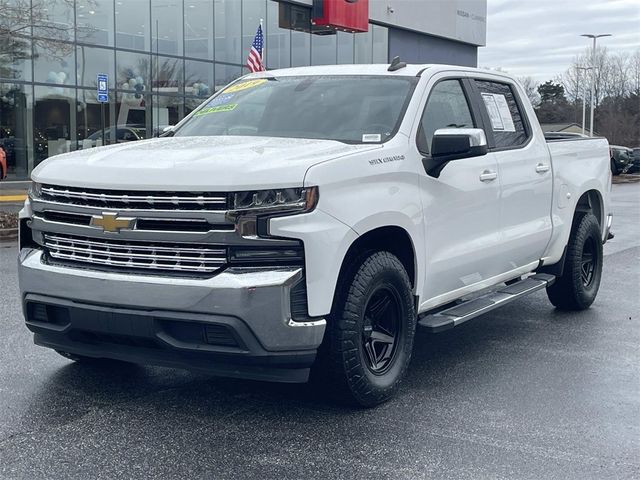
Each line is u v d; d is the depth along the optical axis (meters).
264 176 4.25
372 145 4.98
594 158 7.90
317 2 30.58
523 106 6.86
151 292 4.29
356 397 4.75
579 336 6.84
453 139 5.08
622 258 11.68
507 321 7.41
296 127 5.53
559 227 7.10
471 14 42.44
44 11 20.38
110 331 4.46
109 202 4.45
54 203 4.66
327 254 4.36
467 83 6.18
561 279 7.58
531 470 4.04
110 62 25.55
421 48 39.34
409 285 5.08
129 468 4.00
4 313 7.29
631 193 28.77
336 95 5.73
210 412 4.81
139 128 26.55
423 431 4.54
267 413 4.80
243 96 6.15
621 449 4.33
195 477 3.91
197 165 4.36
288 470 4.00
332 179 4.46
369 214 4.65
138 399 5.03
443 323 5.32
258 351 4.25
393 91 5.59
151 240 4.34
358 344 4.66
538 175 6.70
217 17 28.38
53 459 4.10
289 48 31.12
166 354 4.50
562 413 4.88
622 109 77.00
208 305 4.19
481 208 5.86
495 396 5.19
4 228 14.08
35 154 24.38
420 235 5.17
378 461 4.12
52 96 24.42
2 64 23.23
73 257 4.63
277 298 4.21
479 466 4.07
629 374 5.72
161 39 26.84
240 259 4.24
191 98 27.92
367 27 32.41
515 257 6.45
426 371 5.75
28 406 4.88
